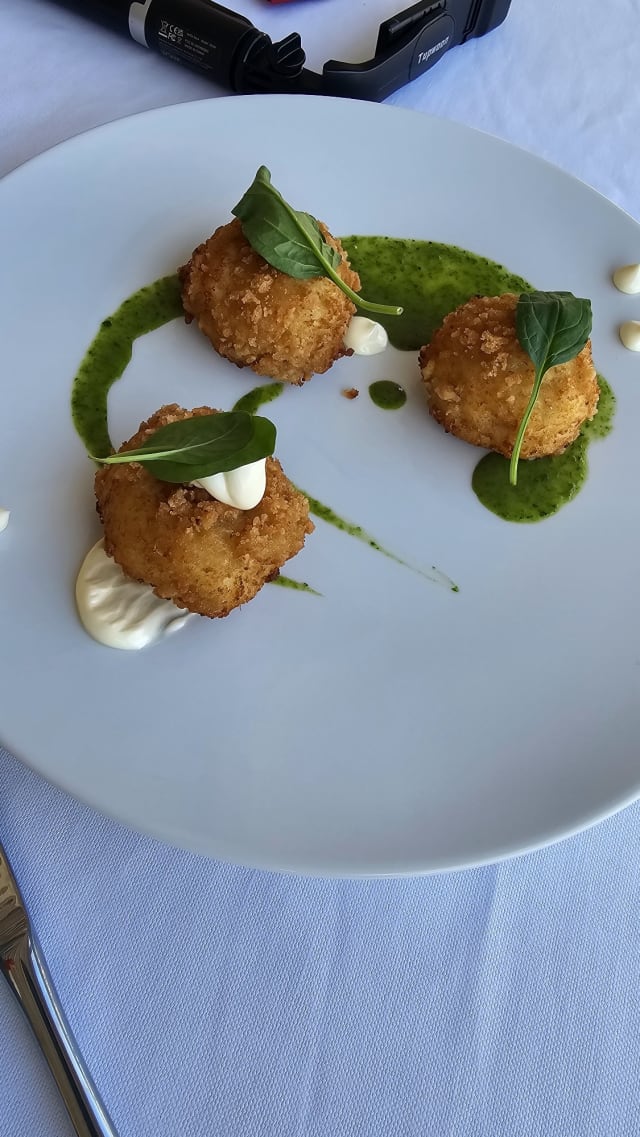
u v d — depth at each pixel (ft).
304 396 0.99
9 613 0.78
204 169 1.06
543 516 0.94
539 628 0.87
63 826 0.73
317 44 1.20
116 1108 0.65
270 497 0.83
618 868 0.76
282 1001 0.69
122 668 0.78
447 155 1.12
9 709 0.73
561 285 1.08
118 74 1.14
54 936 0.69
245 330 0.95
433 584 0.89
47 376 0.93
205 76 1.15
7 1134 0.63
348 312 1.00
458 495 0.95
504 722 0.81
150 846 0.73
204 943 0.70
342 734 0.78
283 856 0.69
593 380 0.96
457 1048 0.68
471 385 0.94
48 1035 0.65
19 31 1.15
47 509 0.85
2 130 1.09
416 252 1.09
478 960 0.71
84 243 1.00
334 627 0.85
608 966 0.72
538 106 1.22
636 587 0.91
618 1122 0.67
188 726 0.76
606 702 0.83
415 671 0.83
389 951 0.71
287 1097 0.66
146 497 0.80
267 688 0.80
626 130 1.22
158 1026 0.67
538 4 1.31
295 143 1.09
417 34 1.14
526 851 0.73
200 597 0.80
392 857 0.71
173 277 1.01
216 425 0.76
